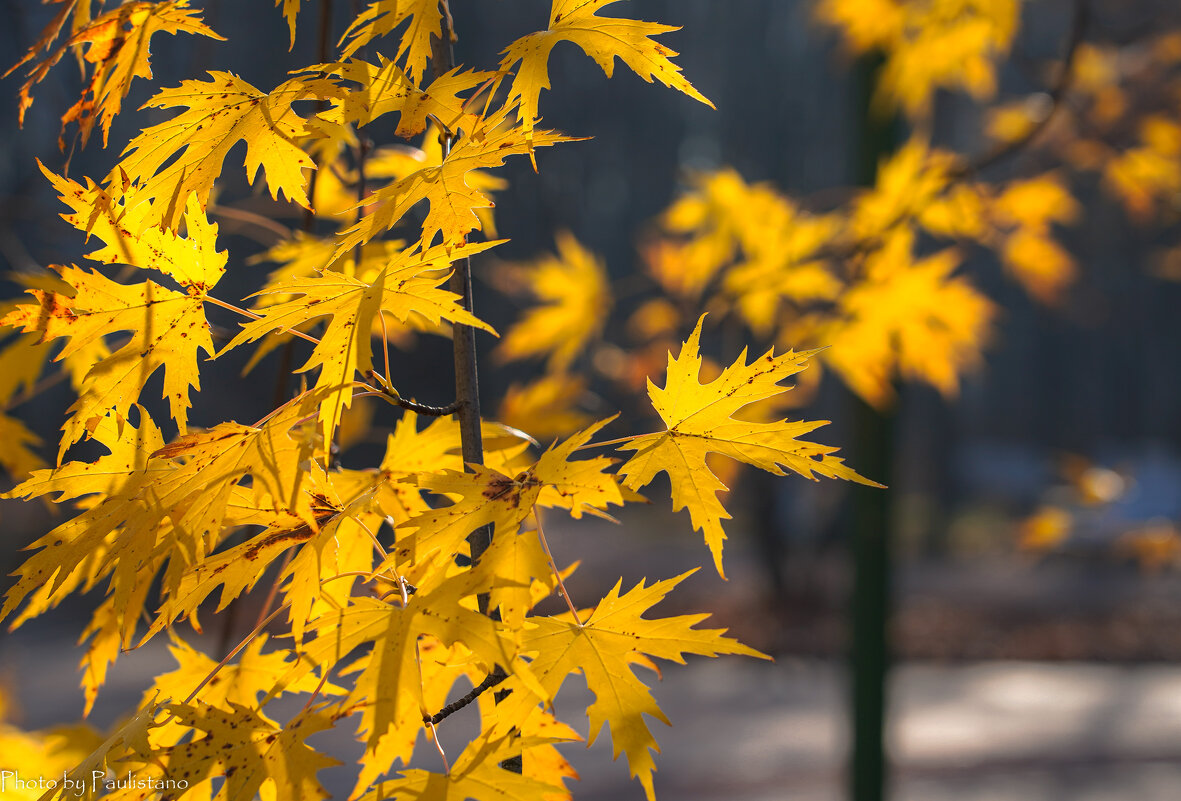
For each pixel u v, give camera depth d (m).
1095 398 27.34
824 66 20.30
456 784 1.54
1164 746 8.24
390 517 1.57
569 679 8.36
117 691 7.79
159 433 1.57
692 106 19.89
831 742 8.17
